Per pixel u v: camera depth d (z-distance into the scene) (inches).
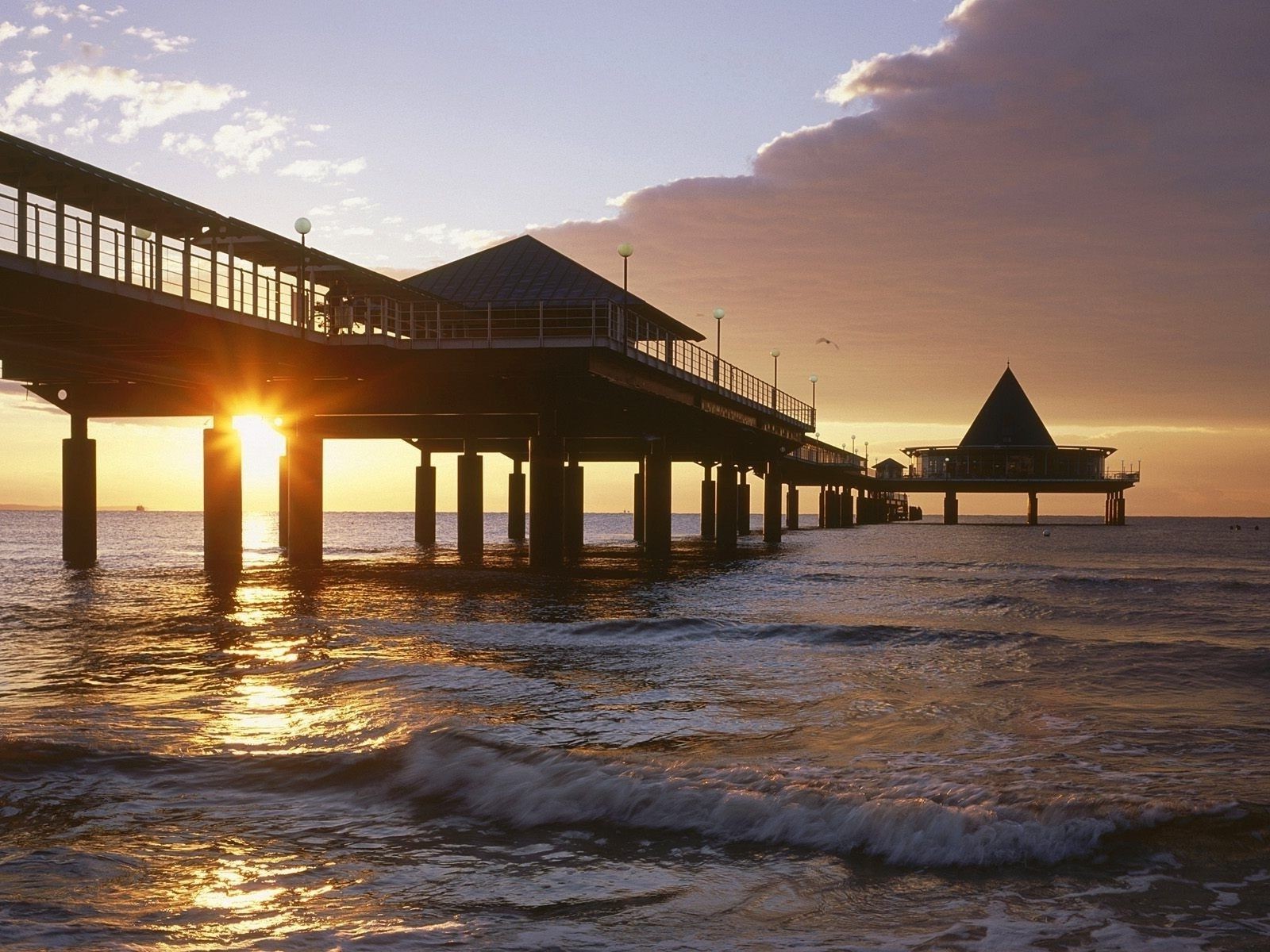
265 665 744.3
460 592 1387.8
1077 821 368.2
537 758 458.6
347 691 640.4
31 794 422.0
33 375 1772.9
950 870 335.3
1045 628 1059.3
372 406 1822.1
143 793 423.5
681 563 2175.2
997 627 1062.4
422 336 1907.0
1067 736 525.7
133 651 810.8
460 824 386.9
